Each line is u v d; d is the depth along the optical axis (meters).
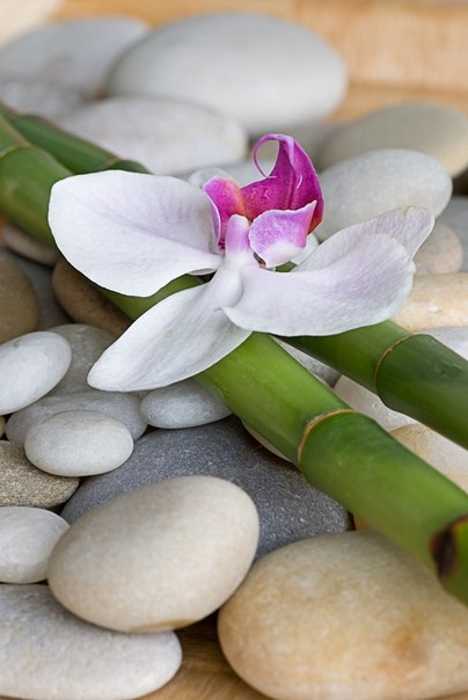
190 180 0.68
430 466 0.58
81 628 0.59
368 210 0.72
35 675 0.58
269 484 0.64
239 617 0.59
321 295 0.62
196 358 0.62
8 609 0.60
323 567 0.59
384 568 0.59
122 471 0.64
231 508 0.59
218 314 0.63
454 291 0.68
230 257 0.64
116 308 0.71
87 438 0.63
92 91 0.92
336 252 0.63
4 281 0.71
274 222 0.63
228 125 0.83
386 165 0.73
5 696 0.59
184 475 0.64
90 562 0.58
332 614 0.58
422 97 0.91
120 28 0.93
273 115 0.87
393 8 0.92
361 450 0.59
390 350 0.62
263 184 0.64
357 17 0.93
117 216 0.65
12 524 0.62
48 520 0.62
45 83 0.92
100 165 0.73
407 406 0.61
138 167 0.73
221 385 0.62
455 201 0.78
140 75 0.87
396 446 0.59
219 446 0.65
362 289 0.62
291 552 0.60
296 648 0.58
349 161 0.74
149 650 0.59
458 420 0.60
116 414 0.66
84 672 0.58
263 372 0.62
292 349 0.67
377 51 0.93
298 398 0.61
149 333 0.63
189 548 0.58
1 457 0.64
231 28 0.89
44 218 0.70
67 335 0.69
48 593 0.60
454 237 0.73
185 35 0.88
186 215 0.65
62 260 0.72
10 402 0.65
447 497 0.57
